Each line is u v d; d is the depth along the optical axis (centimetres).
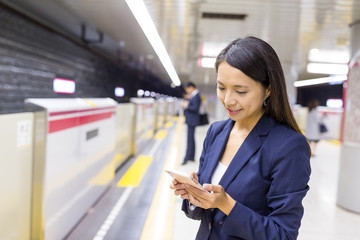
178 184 92
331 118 1202
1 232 190
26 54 588
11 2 516
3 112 514
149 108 919
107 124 404
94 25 652
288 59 883
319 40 616
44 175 225
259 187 90
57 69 746
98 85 1145
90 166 337
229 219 84
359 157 355
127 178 483
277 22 500
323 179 524
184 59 1016
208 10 453
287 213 84
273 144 90
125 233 287
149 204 367
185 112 582
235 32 588
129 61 1366
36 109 224
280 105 93
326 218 343
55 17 611
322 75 1330
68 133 267
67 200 273
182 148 798
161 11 469
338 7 399
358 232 306
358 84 367
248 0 401
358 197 358
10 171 197
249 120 101
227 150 106
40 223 228
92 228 297
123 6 489
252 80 87
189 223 312
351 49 404
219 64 92
